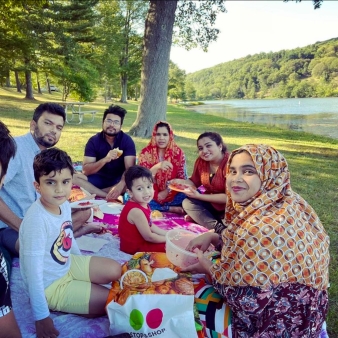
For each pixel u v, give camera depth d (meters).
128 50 39.28
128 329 1.86
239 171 1.86
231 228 1.88
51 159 1.94
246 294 1.70
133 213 2.80
